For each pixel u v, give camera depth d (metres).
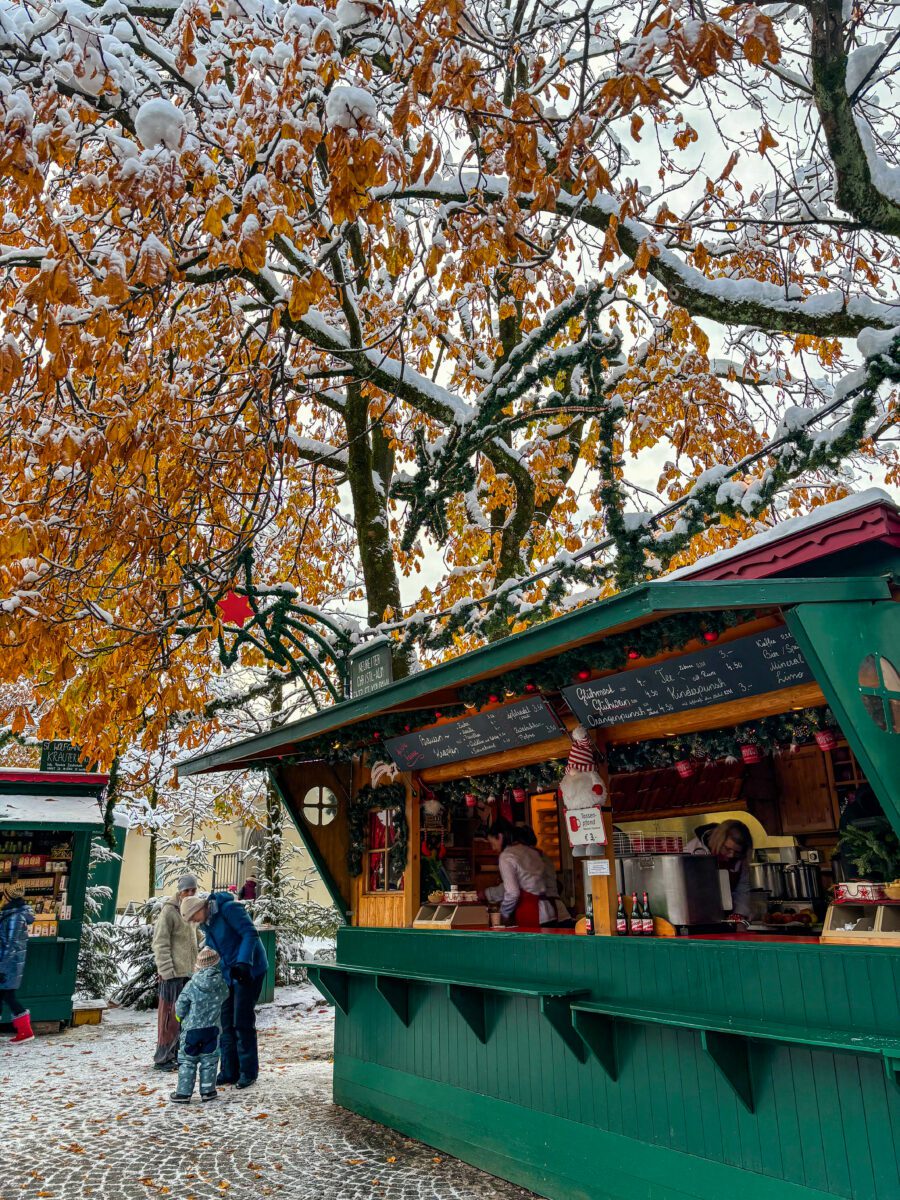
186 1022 7.23
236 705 12.37
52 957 11.04
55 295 4.54
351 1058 6.93
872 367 5.46
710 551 10.41
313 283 4.97
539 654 4.10
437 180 7.06
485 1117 5.38
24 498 6.70
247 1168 5.41
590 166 4.59
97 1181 5.21
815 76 5.08
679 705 4.45
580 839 4.95
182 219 6.34
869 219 5.54
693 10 4.62
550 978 5.06
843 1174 3.45
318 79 5.41
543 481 10.77
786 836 6.16
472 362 10.73
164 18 7.00
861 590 3.66
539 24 6.71
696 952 4.21
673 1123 4.17
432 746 6.20
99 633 8.31
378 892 7.10
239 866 22.31
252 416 8.63
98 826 11.38
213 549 8.23
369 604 9.77
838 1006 3.57
